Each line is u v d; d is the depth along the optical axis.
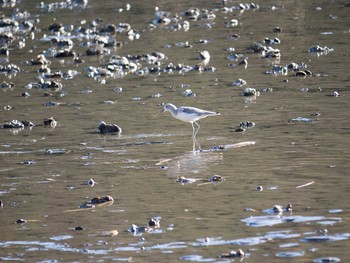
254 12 37.62
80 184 15.92
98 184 15.85
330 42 29.50
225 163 16.70
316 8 37.38
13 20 37.56
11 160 17.81
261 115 20.39
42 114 21.91
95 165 17.14
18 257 12.51
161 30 34.38
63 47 31.98
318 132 18.50
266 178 15.54
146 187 15.50
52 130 20.25
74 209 14.52
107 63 28.34
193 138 18.86
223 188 15.12
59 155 18.03
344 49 28.17
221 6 39.91
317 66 25.84
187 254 12.20
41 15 39.91
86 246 12.78
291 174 15.66
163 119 20.80
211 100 22.30
